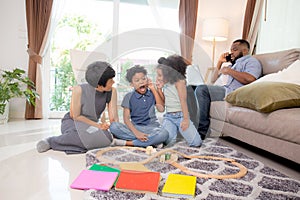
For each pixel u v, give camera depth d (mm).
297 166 1558
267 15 3301
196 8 3410
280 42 3082
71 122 1914
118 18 3400
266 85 1735
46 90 3236
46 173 1310
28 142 1979
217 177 1252
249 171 1375
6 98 2725
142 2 3492
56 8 3117
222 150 1804
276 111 1572
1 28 3135
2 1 3117
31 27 3018
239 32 3688
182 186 1109
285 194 1094
